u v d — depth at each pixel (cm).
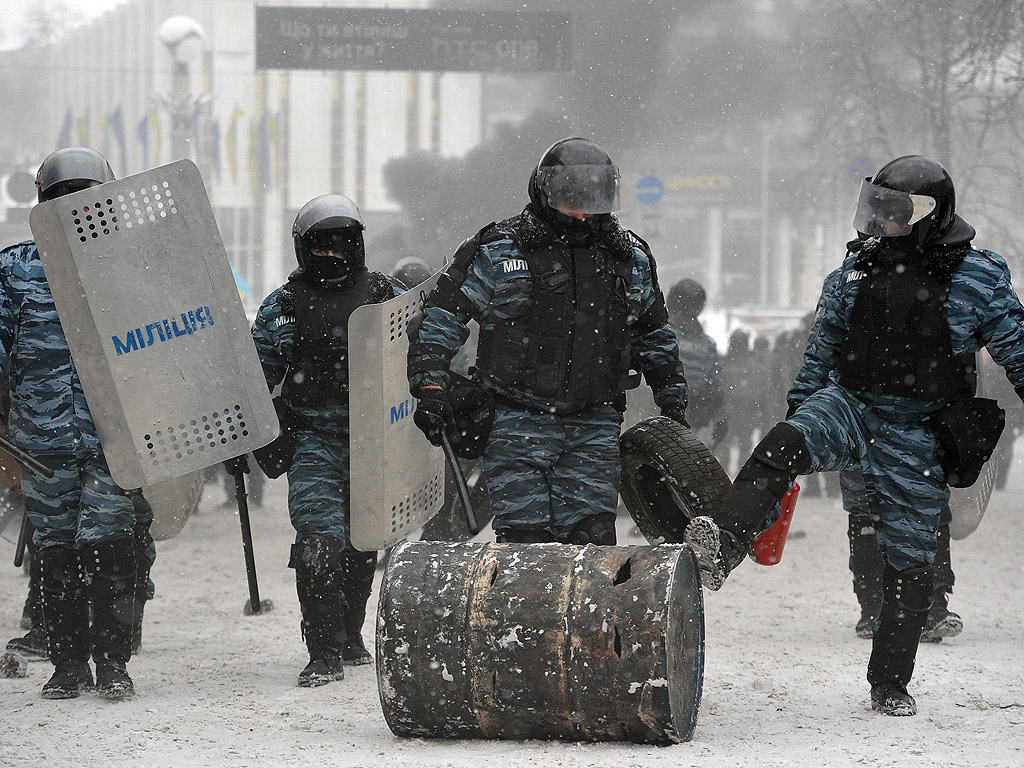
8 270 1262
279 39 8138
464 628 1019
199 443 1294
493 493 1188
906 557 1170
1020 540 2686
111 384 1262
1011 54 5266
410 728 1062
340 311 1396
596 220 1194
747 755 1008
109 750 1060
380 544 1359
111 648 1283
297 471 1393
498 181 9681
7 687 1350
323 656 1369
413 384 1181
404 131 12169
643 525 1319
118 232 1263
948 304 1148
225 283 1296
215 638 1666
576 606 1005
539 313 1180
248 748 1062
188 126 6975
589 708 1009
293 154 12438
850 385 1171
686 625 1042
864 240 1210
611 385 1199
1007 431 3906
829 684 1332
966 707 1210
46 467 1245
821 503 3522
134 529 1399
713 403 2630
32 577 1533
